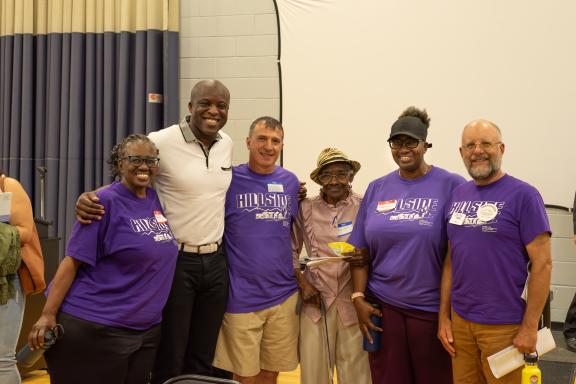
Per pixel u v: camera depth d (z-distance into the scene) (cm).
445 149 450
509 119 439
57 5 522
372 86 463
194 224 245
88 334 212
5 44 538
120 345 215
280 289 262
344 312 262
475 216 215
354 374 261
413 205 239
